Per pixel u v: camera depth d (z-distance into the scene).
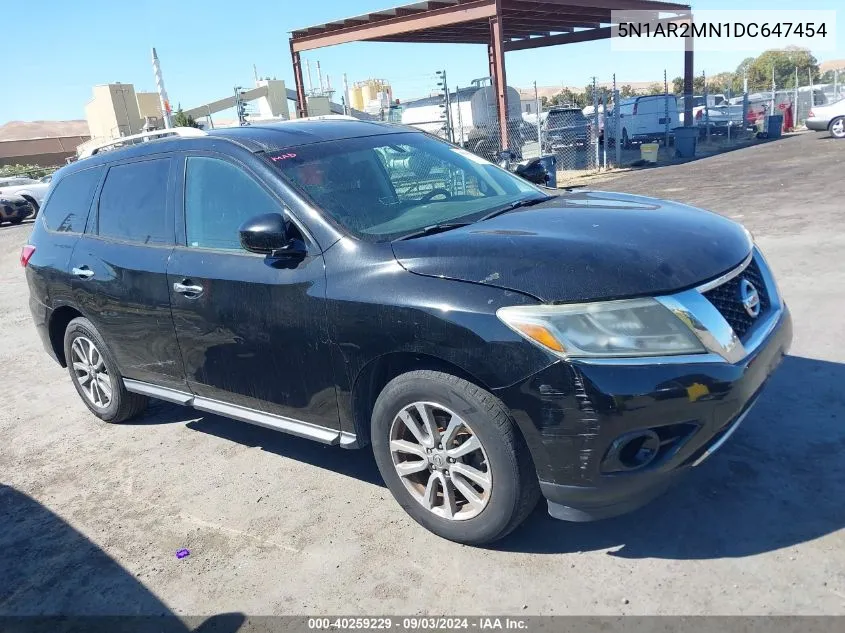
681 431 2.70
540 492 2.93
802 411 3.92
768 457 3.50
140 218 4.32
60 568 3.39
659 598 2.67
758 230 8.72
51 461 4.63
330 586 3.00
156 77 19.91
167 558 3.35
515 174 4.53
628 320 2.63
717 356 2.70
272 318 3.46
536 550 3.05
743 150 22.66
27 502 4.09
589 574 2.86
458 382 2.88
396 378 3.11
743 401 2.77
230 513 3.68
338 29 21.20
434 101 25.28
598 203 3.69
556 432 2.68
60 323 5.21
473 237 3.09
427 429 3.07
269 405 3.71
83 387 5.21
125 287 4.27
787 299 5.85
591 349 2.62
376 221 3.45
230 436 4.69
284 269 3.41
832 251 7.18
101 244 4.54
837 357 4.59
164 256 4.05
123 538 3.57
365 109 28.72
